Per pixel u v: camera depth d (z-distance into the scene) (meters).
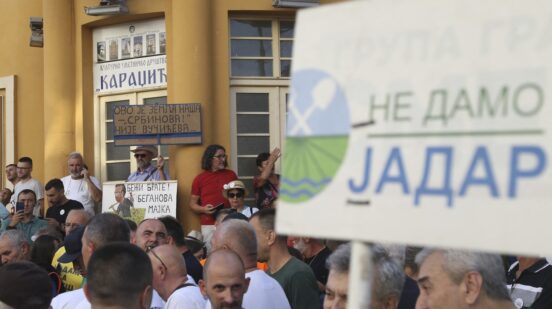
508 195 2.35
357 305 2.63
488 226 2.38
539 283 5.69
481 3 2.47
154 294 5.88
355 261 2.65
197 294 5.76
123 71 14.58
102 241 6.13
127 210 13.09
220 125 13.52
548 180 2.29
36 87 16.19
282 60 14.00
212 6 13.56
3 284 4.41
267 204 12.39
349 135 2.70
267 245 6.46
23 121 16.31
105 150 14.84
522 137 2.34
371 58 2.69
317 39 2.82
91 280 4.28
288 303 5.79
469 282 3.87
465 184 2.43
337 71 2.76
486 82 2.43
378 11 2.69
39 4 16.14
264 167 12.69
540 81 2.33
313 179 2.76
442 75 2.53
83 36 14.80
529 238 2.30
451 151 2.47
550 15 2.34
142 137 13.28
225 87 13.57
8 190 14.96
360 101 2.70
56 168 14.78
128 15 14.15
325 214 2.72
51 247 8.31
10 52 16.53
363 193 2.64
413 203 2.53
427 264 4.00
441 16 2.55
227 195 12.05
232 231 5.77
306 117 2.81
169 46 13.88
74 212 9.55
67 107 14.87
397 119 2.60
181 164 13.29
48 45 14.90
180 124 13.23
